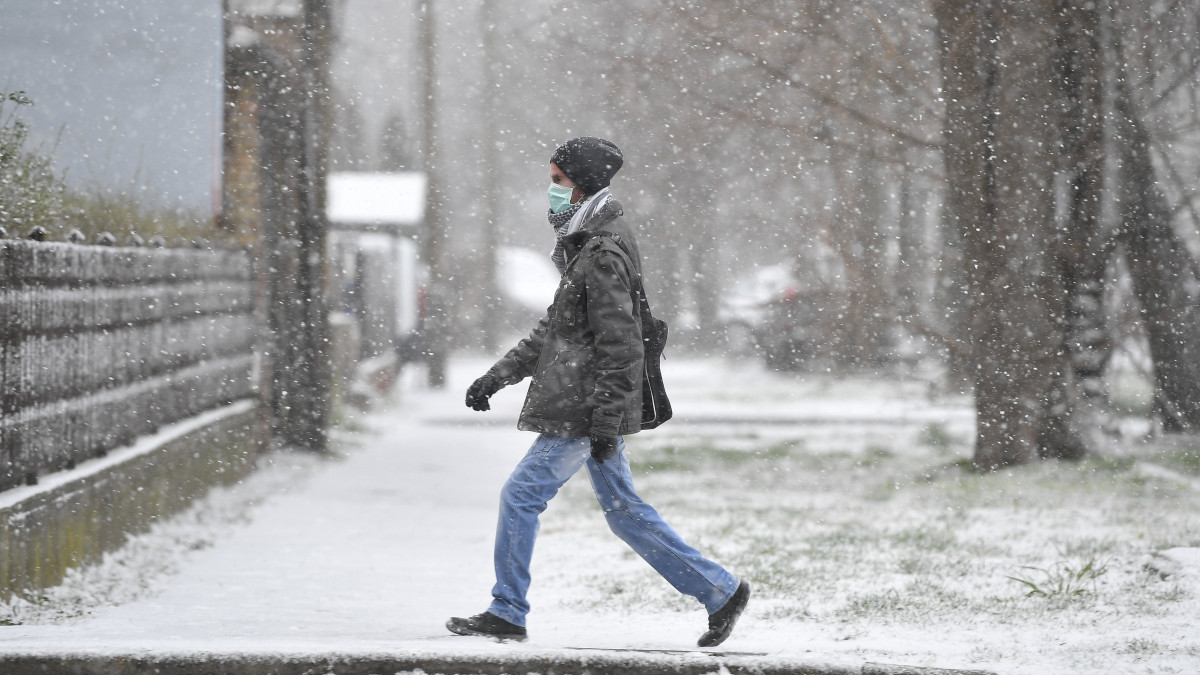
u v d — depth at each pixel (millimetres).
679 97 46750
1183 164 48219
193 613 20375
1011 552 25906
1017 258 43344
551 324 16641
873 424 65688
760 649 16266
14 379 22062
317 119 50000
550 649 15305
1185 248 47562
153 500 29859
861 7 44000
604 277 15984
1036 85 42656
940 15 42875
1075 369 46344
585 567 25609
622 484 16562
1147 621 18031
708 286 75500
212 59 39031
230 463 39062
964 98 42938
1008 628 17906
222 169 43469
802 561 25172
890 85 43750
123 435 28734
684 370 100938
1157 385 49875
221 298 39094
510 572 16672
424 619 20141
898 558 25297
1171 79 45125
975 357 44688
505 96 66250
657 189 51094
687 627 18797
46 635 17125
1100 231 45438
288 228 48875
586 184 16703
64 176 30000
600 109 57469
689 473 46469
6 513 20406
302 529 32375
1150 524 30344
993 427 44531
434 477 44438
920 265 48125
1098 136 43500
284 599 22484
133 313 29703
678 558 16500
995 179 43062
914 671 14695
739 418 67375
